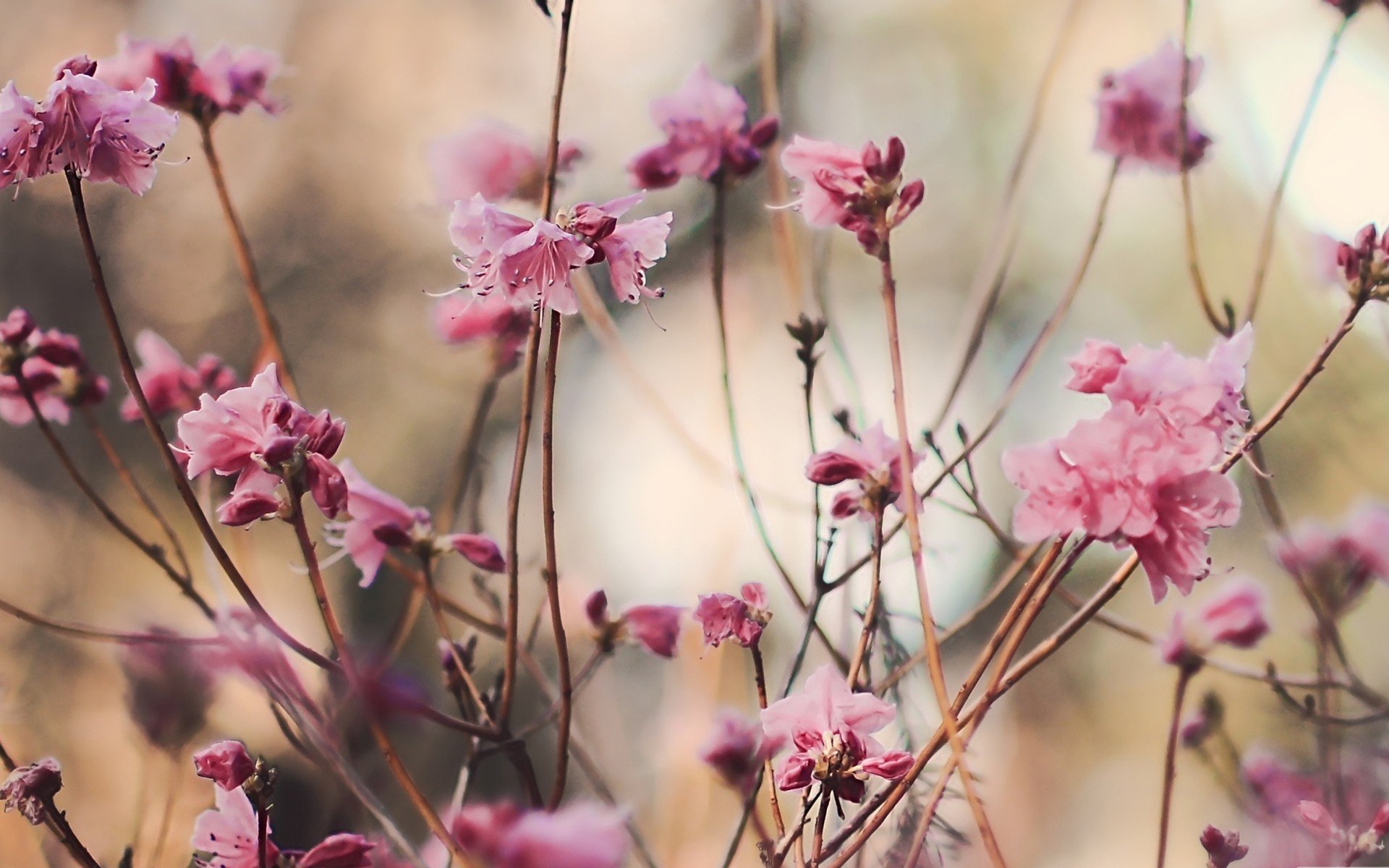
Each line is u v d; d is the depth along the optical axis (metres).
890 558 1.25
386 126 2.90
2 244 2.45
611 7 2.87
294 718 1.19
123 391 2.10
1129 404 1.13
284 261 2.76
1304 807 1.21
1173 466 1.13
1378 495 1.73
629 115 2.83
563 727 1.18
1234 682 1.46
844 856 1.15
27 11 2.62
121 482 2.01
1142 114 1.33
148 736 1.28
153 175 1.17
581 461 2.16
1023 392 2.25
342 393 2.71
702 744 1.23
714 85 1.30
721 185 1.30
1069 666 2.45
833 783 1.15
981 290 1.33
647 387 1.35
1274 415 1.16
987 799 1.47
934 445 1.24
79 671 1.45
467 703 1.25
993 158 3.18
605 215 1.17
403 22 2.93
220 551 1.15
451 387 2.62
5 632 1.47
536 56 2.93
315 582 1.16
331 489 1.16
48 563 1.91
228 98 1.29
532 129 2.73
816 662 1.32
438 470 2.60
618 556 1.86
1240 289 2.28
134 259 2.56
